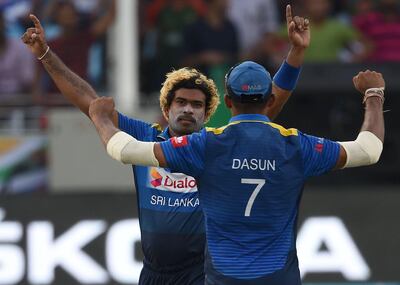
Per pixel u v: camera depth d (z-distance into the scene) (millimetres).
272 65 39812
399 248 35719
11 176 37531
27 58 41875
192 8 43531
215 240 18953
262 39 42656
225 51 42094
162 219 22688
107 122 19203
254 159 18891
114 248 35781
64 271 35594
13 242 35812
